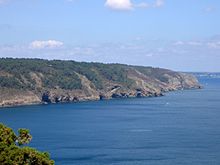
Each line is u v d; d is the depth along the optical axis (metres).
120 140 188.00
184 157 150.25
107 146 172.12
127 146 172.12
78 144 176.50
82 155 153.50
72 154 155.12
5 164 47.66
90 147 169.62
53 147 169.12
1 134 51.44
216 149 165.38
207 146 172.38
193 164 139.38
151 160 145.38
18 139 53.00
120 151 161.25
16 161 48.22
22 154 48.72
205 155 154.00
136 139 190.75
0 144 49.53
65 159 146.62
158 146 172.38
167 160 145.38
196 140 187.75
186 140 187.88
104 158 148.25
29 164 49.38
